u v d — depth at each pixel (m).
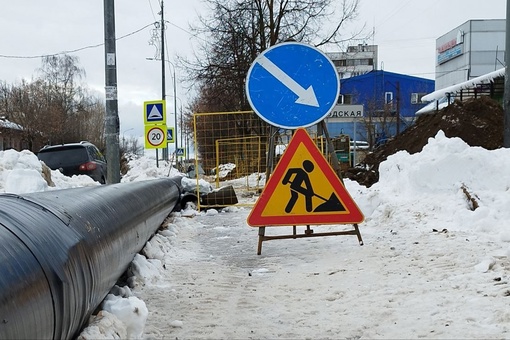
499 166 6.48
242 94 24.30
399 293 3.81
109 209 3.83
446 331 2.99
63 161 15.87
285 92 5.71
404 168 7.88
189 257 5.83
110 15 10.70
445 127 15.46
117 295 3.96
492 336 2.85
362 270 4.59
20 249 2.15
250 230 7.81
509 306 3.21
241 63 23.47
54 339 2.20
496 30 45.97
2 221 2.31
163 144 14.68
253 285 4.48
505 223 5.36
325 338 3.15
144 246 5.37
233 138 13.09
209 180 15.59
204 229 8.20
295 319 3.51
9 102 55.56
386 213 6.93
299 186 5.68
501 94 23.12
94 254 2.90
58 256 2.36
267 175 6.09
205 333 3.32
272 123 5.71
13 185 8.55
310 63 5.71
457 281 3.88
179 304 3.95
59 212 2.89
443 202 6.41
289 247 6.06
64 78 64.44
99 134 65.62
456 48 48.94
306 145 5.68
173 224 8.27
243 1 23.52
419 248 5.07
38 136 50.00
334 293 4.02
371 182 15.46
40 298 2.07
